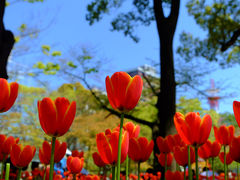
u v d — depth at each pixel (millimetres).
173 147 1171
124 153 765
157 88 8219
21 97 13867
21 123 13344
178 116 861
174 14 6176
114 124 13883
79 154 1535
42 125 726
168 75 5859
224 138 1124
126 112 749
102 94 8031
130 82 738
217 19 10055
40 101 736
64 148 1086
